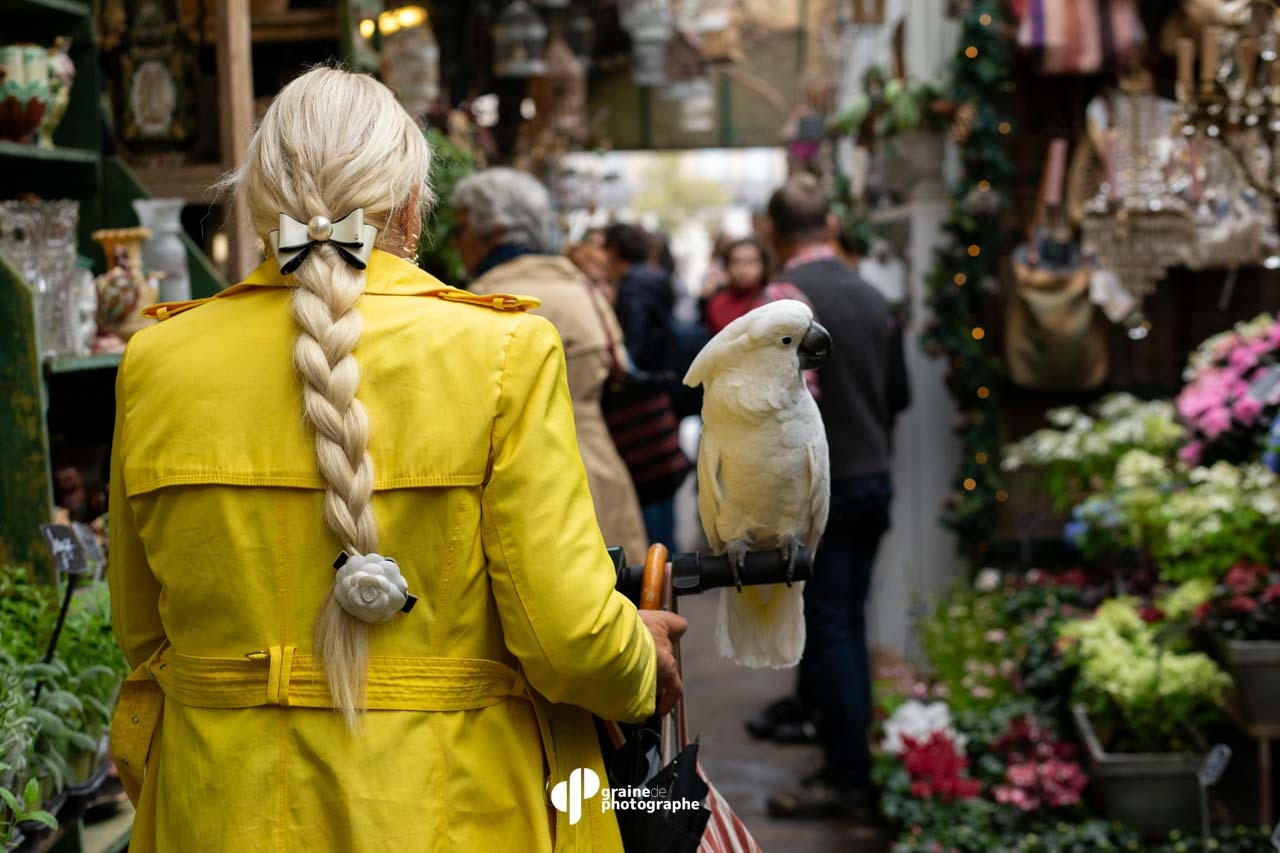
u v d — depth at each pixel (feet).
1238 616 11.72
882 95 17.58
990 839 11.75
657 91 29.01
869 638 18.62
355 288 4.43
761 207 52.54
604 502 11.05
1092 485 15.26
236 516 4.40
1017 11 15.66
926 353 16.89
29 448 7.32
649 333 16.43
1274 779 12.60
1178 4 15.37
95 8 10.45
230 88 9.47
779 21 29.43
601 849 4.81
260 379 4.45
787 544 6.07
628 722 4.77
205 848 4.39
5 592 7.15
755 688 18.81
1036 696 13.89
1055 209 16.16
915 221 16.93
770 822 13.64
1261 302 16.55
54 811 6.38
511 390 4.46
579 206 21.83
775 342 5.81
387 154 4.57
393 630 4.40
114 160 10.03
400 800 4.33
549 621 4.32
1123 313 15.70
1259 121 13.53
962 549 17.16
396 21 15.93
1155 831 11.65
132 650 4.93
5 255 7.55
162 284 9.16
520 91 23.97
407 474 4.36
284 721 4.39
